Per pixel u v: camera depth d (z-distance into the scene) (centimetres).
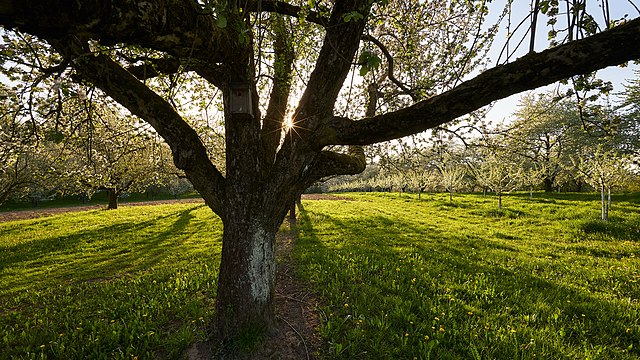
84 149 597
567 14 286
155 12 192
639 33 196
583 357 376
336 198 3388
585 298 550
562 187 3372
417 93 530
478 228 1352
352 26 328
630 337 428
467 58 427
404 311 484
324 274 661
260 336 400
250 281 397
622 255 899
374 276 641
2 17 153
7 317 536
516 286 603
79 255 1037
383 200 2856
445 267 719
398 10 535
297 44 453
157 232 1388
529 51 258
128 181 2169
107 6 167
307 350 405
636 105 2670
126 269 838
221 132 760
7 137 493
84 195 4078
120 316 505
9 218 2522
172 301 551
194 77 600
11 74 363
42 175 990
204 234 1295
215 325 423
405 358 383
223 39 268
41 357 396
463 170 2505
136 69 439
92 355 400
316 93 356
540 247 995
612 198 2147
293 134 372
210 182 394
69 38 213
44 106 414
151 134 641
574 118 2762
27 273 858
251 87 353
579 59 212
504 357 372
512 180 2120
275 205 392
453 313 479
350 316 471
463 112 265
